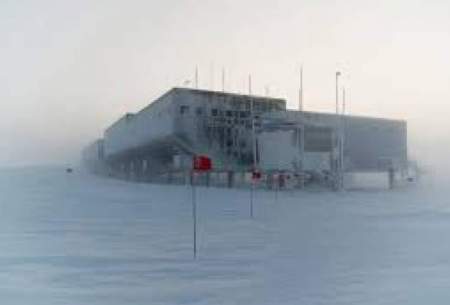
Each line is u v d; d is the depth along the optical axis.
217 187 58.16
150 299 10.47
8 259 15.56
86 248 17.70
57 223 26.11
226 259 15.23
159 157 65.06
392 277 12.30
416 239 19.27
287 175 54.28
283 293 10.77
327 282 11.80
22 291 11.30
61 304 10.16
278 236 20.48
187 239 19.81
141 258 15.53
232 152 57.47
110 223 26.06
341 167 56.16
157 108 59.09
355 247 17.34
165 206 36.22
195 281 12.16
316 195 48.81
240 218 28.19
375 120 61.50
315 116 56.28
